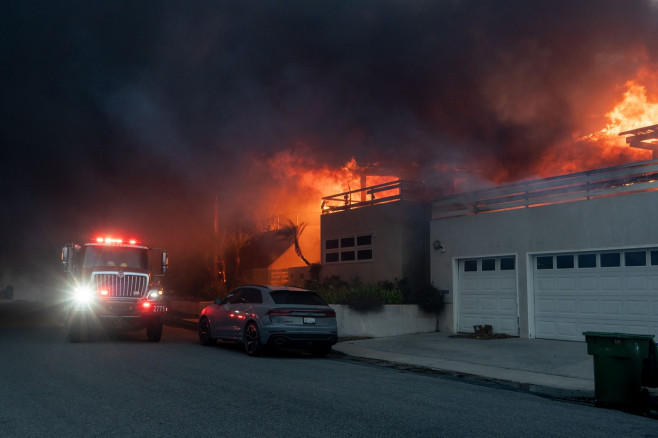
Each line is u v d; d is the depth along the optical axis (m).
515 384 10.40
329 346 13.76
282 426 6.41
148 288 15.60
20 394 7.88
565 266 15.44
